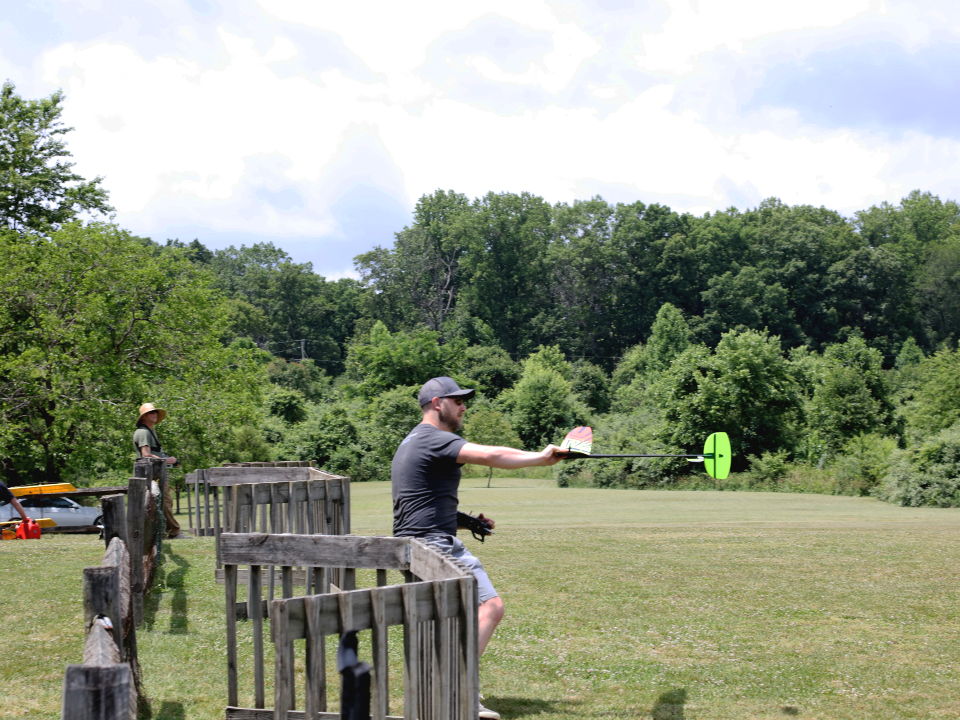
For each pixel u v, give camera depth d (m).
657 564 12.23
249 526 8.57
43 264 28.25
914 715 6.12
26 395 28.06
